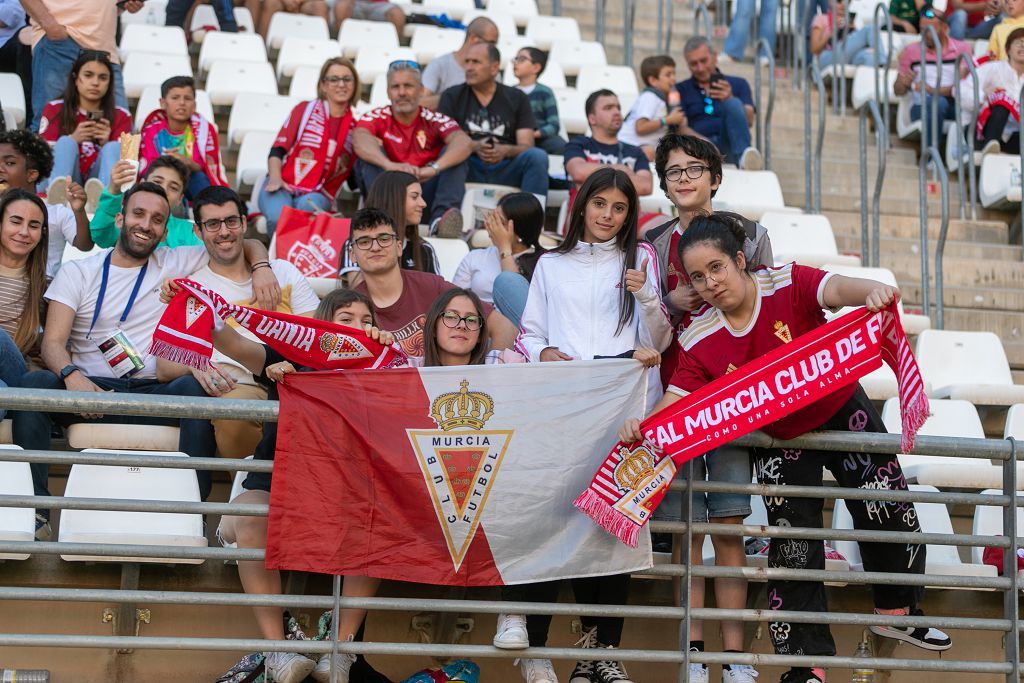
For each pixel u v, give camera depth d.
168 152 17.47
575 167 18.94
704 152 11.76
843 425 11.12
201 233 13.32
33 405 9.89
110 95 18.42
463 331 11.38
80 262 13.23
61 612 11.33
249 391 12.70
